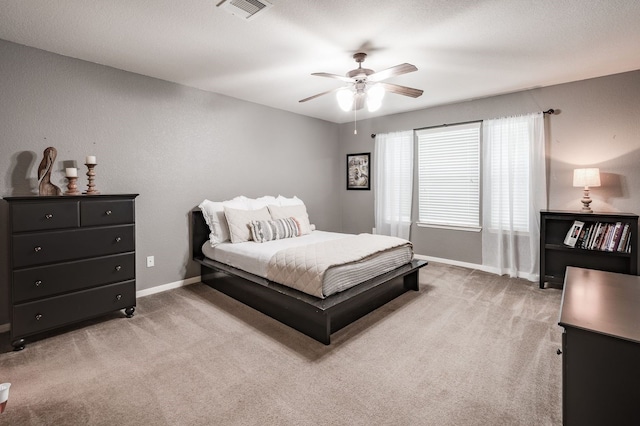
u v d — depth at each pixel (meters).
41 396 1.78
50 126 2.81
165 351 2.27
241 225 3.69
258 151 4.62
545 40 2.62
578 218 3.40
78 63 2.96
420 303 3.17
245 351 2.26
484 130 4.26
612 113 3.44
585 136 3.61
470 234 4.53
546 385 1.85
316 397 1.76
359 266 2.80
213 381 1.91
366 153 5.68
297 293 2.57
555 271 3.70
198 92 3.89
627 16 2.24
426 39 2.60
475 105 4.38
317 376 1.96
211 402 1.72
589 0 2.04
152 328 2.65
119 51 2.81
